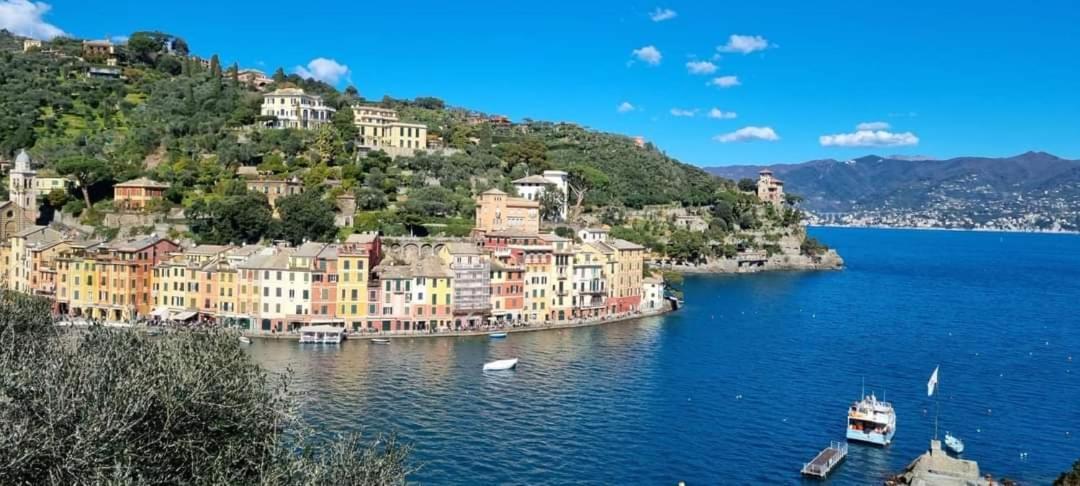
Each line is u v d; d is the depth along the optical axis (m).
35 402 49.97
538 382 159.38
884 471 117.25
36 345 64.25
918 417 142.62
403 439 123.50
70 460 47.53
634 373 168.75
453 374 163.75
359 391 148.25
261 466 56.31
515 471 113.56
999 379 171.38
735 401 149.50
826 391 158.00
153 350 62.44
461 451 120.00
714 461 119.50
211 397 59.38
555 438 126.94
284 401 70.38
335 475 59.38
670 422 136.12
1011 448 127.75
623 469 115.62
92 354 58.47
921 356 193.38
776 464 118.94
